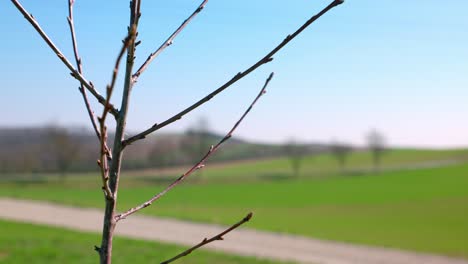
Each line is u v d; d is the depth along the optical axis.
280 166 130.25
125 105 1.89
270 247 26.80
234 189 84.12
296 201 65.31
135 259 19.25
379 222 42.62
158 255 20.30
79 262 18.02
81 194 69.38
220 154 141.12
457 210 52.16
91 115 2.02
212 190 82.38
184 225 35.41
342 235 33.06
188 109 1.91
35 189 79.12
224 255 21.17
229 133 2.25
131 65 1.88
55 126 102.69
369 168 122.00
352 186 86.44
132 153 118.50
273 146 156.62
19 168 107.81
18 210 40.94
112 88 1.40
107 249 1.86
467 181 88.06
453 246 29.66
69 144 101.19
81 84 2.03
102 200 58.00
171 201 64.75
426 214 48.97
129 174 108.06
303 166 129.62
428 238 32.94
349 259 24.56
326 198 68.62
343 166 123.25
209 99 1.89
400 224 41.28
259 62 1.84
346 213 50.66
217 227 35.25
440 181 89.94
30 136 133.12
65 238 23.89
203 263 19.31
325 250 26.81
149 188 85.69
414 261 24.75
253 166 130.75
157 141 125.56
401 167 122.25
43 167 110.62
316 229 36.12
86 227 31.84
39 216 37.12
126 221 35.97
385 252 27.08
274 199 68.19
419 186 83.12
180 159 120.19
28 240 22.25
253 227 35.69
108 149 1.99
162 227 33.66
